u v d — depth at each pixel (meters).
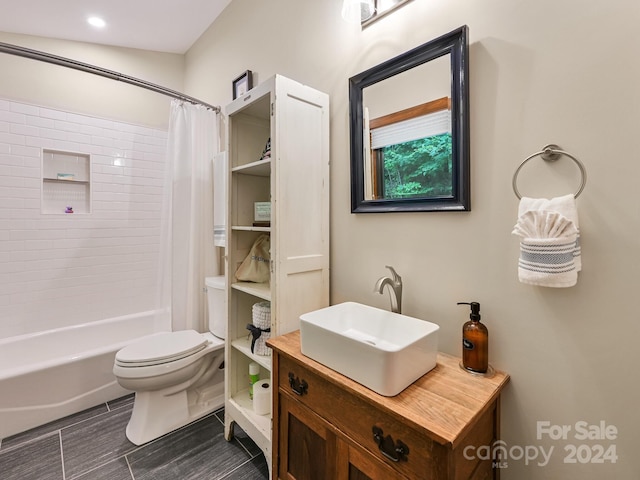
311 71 1.58
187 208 2.29
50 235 2.32
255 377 1.62
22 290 2.22
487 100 0.98
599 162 0.79
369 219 1.34
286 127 1.32
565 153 0.83
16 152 2.17
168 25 2.41
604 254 0.79
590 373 0.82
